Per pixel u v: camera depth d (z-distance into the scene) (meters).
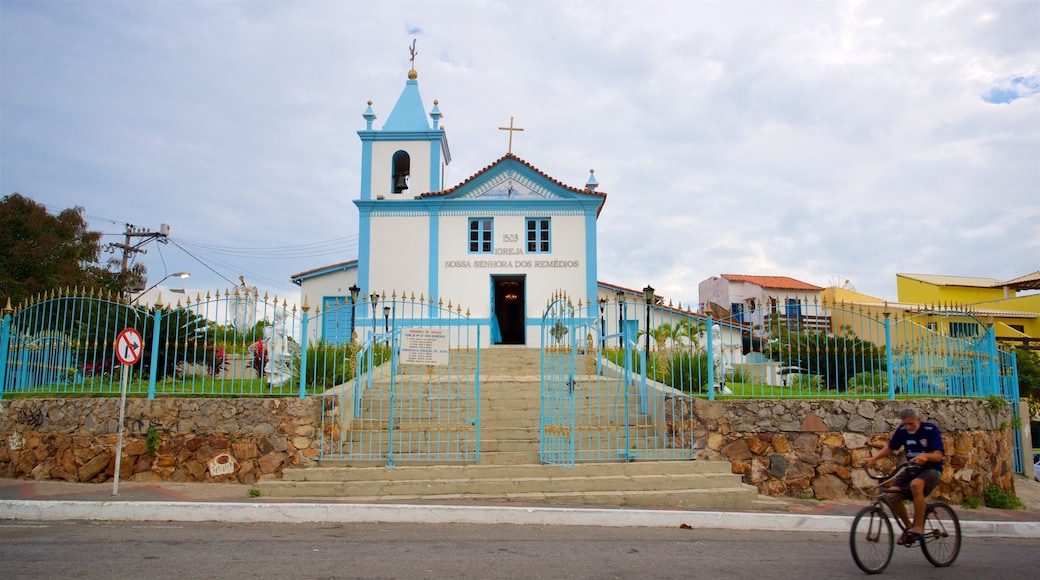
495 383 14.83
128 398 11.83
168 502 9.50
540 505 9.98
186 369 12.48
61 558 7.14
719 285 38.03
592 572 6.99
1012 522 10.23
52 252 27.92
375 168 27.30
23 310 12.93
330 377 13.74
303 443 11.52
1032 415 22.28
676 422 12.12
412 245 26.05
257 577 6.52
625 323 13.58
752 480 11.70
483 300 25.67
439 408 12.55
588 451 11.72
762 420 11.91
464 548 7.84
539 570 7.02
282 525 9.00
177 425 11.66
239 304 12.27
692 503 10.49
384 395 12.99
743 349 13.55
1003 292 33.03
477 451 11.57
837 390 12.45
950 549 7.89
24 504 9.45
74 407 11.91
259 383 13.25
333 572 6.74
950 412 12.42
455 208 26.17
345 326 24.39
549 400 11.88
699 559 7.66
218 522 9.16
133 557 7.21
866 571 7.33
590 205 26.09
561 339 12.82
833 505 11.14
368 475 10.91
